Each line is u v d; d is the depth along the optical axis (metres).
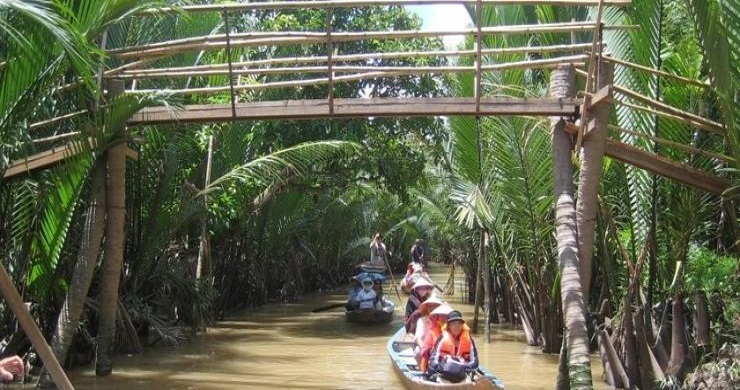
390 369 11.52
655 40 9.48
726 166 9.70
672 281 9.98
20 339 9.82
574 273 8.20
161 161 12.95
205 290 15.30
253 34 8.79
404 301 24.64
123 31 10.97
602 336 9.86
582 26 8.48
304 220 23.12
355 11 17.91
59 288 10.61
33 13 5.32
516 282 14.60
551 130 9.07
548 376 11.08
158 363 11.59
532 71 13.23
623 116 9.88
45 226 9.69
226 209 16.00
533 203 12.40
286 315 20.08
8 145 7.77
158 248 13.52
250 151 16.89
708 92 9.20
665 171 8.59
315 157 15.04
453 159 15.72
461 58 13.85
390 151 18.56
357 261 33.22
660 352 9.43
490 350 13.62
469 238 18.47
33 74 7.27
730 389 7.39
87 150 8.83
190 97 13.39
